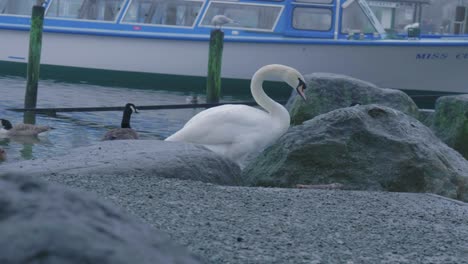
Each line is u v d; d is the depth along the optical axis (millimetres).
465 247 6203
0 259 1993
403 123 10828
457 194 10227
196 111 23094
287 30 32781
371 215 7281
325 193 8281
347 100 17969
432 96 25500
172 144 9844
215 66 25125
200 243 5562
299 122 17938
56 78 34219
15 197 2227
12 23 34594
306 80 18219
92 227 2166
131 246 2141
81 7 34094
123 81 34312
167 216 6434
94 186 7574
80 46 34344
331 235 6266
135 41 33938
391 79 33312
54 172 8258
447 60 33031
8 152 15344
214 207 6988
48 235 2051
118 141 9945
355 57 32844
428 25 43688
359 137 10469
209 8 33250
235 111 11742
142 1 33719
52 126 19219
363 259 5559
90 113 21781
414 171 10164
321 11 32781
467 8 40500
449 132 16312
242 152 11641
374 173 10234
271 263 5188
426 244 6219
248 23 33000
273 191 8156
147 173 8500
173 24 33625
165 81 34188
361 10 33031
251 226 6324
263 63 33156
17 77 33125
